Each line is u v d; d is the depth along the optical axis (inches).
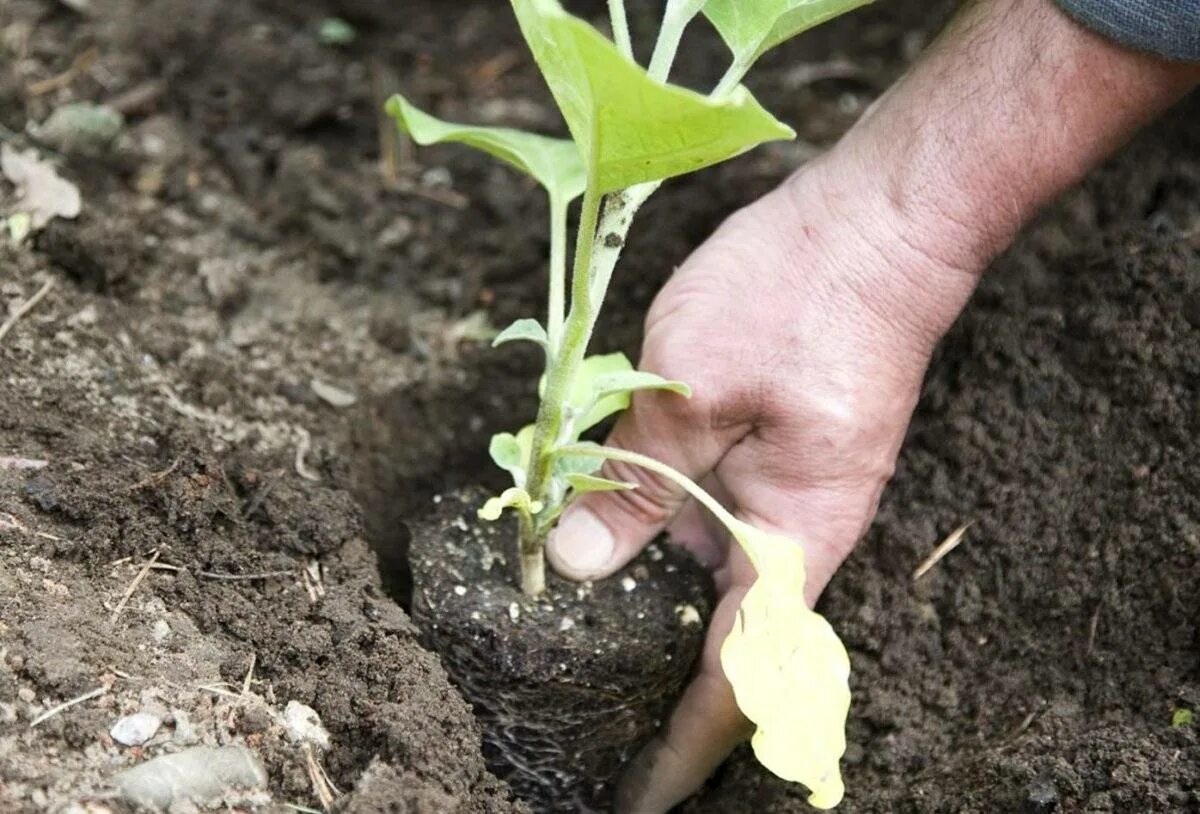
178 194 27.7
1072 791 21.0
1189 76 20.7
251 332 26.1
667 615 22.1
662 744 22.5
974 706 22.8
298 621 21.0
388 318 27.1
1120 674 22.3
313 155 29.3
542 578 22.0
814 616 19.8
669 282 22.6
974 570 23.4
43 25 29.4
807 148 29.2
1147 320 23.7
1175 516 22.7
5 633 19.6
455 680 21.9
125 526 21.1
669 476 20.3
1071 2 20.5
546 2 16.6
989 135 21.2
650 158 18.2
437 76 31.4
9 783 18.4
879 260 21.6
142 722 19.3
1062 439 23.6
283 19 31.4
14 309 23.9
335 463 24.1
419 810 19.2
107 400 23.2
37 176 26.0
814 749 19.2
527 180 29.3
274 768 19.5
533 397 26.4
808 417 21.5
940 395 24.2
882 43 31.8
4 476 21.2
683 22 19.8
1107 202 25.1
